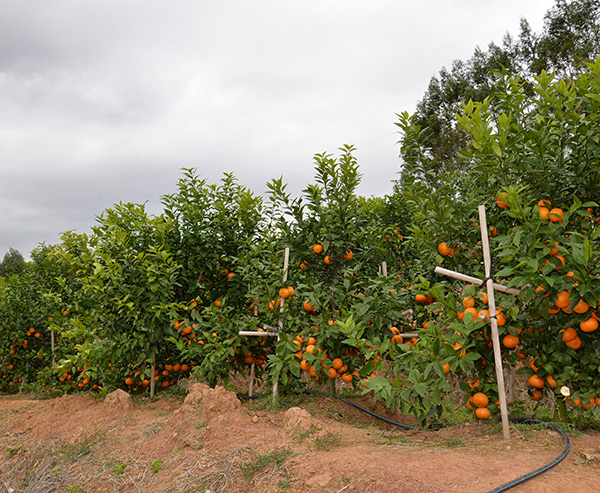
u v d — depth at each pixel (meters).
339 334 5.91
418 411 4.72
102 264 7.90
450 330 4.69
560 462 3.50
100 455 5.12
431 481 3.25
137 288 7.14
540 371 4.36
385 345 4.65
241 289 8.06
